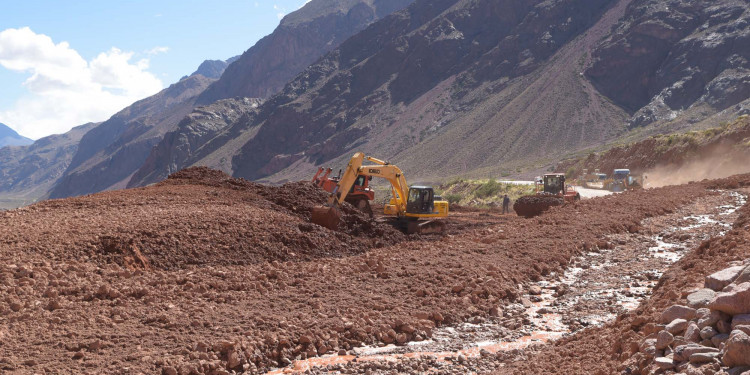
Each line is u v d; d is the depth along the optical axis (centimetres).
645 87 16075
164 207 2055
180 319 1072
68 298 1167
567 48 19488
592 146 13788
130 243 1582
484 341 1075
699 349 614
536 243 1866
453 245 1900
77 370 852
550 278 1534
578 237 1959
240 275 1419
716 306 655
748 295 637
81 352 898
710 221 2222
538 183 4681
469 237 2103
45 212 1936
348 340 1054
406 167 16775
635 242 1950
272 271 1437
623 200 2908
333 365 948
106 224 1695
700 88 14350
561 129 15300
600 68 17050
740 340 558
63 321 1040
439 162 16238
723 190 3319
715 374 566
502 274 1473
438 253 1738
